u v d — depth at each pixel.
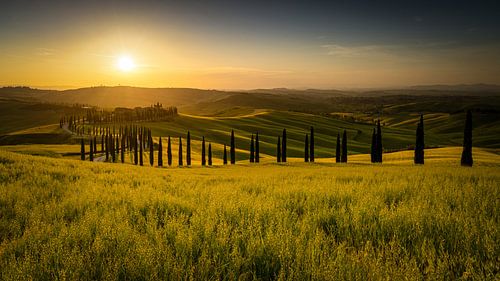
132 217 5.92
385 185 9.43
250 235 4.34
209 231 4.56
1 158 17.95
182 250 3.94
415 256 3.62
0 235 5.14
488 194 7.10
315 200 7.11
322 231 4.55
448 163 47.34
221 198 7.28
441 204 6.12
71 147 114.00
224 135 162.12
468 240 4.04
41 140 154.25
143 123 189.88
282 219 5.42
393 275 3.08
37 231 4.83
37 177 12.29
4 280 3.29
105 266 3.49
